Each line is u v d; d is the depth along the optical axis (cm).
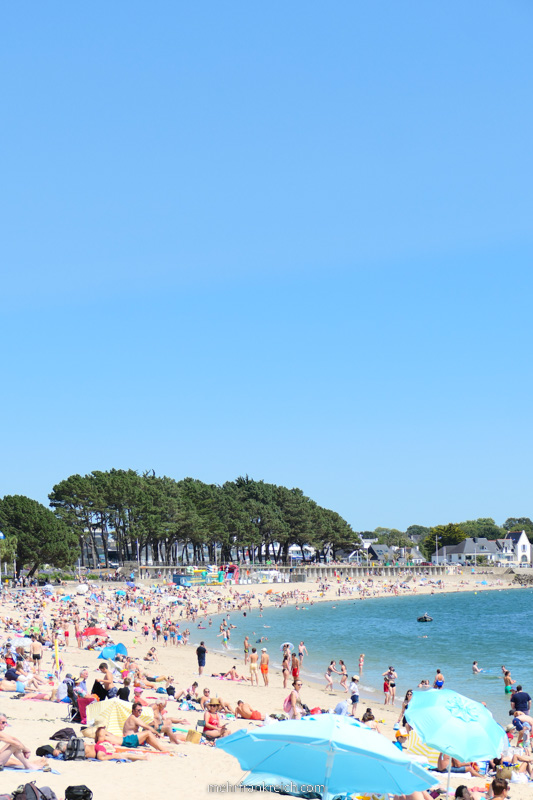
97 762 1798
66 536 11519
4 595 8975
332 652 6512
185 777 1678
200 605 10981
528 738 2377
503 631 8444
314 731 1227
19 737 2014
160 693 3203
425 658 6059
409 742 2420
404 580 17888
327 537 18225
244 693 3894
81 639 5644
